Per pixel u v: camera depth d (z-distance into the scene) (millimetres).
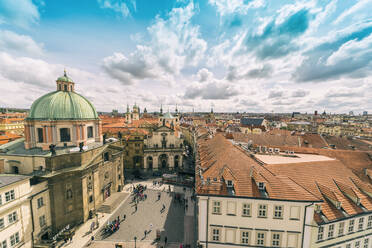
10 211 27609
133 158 74000
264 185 25812
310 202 23844
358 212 26156
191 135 118688
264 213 25188
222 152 39156
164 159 75875
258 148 43375
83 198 38750
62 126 41469
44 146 39625
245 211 25594
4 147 41844
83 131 43812
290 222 24750
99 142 50469
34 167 35719
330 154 41406
